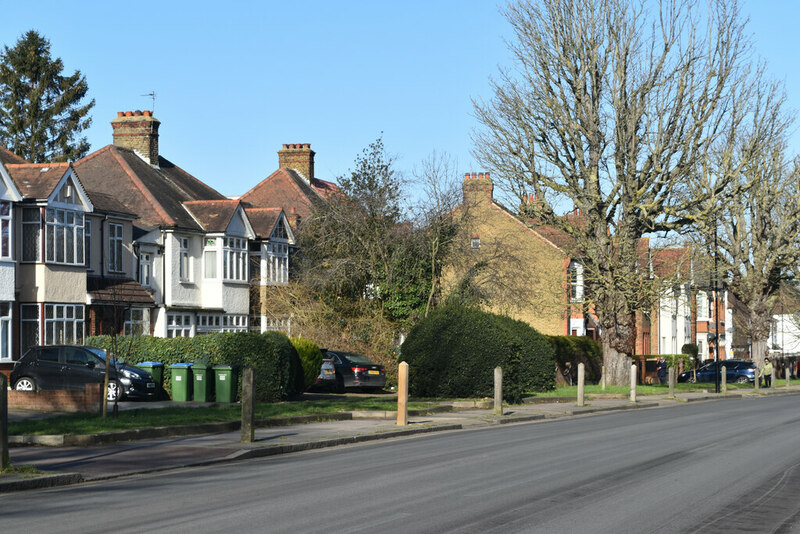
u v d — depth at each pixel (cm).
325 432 2131
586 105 4156
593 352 5378
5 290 3450
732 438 2133
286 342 3069
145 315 4272
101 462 1576
